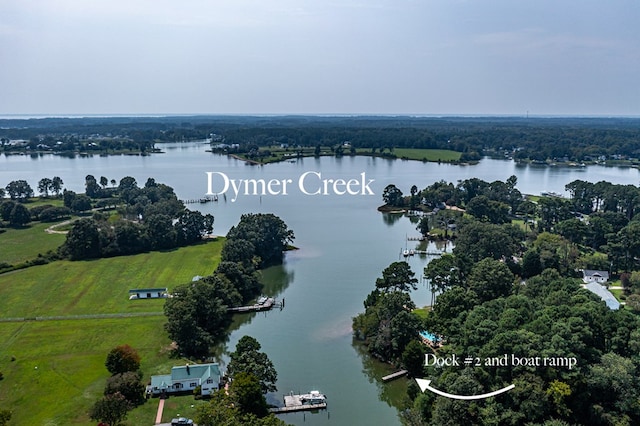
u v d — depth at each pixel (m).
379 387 94.00
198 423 73.62
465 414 72.75
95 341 106.19
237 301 128.75
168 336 109.06
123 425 77.69
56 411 81.19
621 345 83.06
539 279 122.88
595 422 72.81
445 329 99.00
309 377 96.81
